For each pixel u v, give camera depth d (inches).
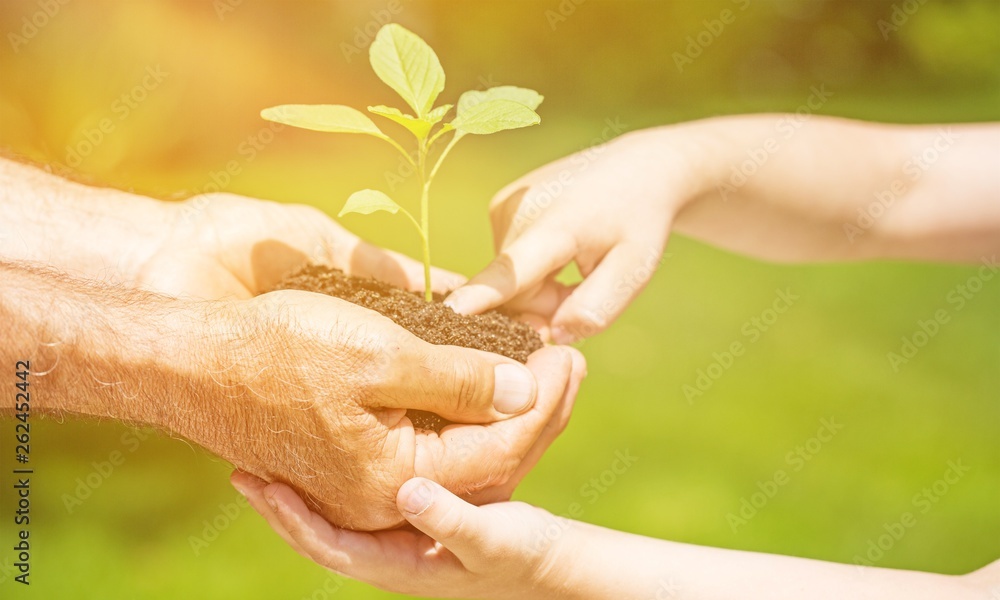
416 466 23.7
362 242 28.4
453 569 24.4
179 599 36.0
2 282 23.6
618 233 26.9
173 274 26.5
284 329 23.1
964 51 141.6
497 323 25.7
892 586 24.7
